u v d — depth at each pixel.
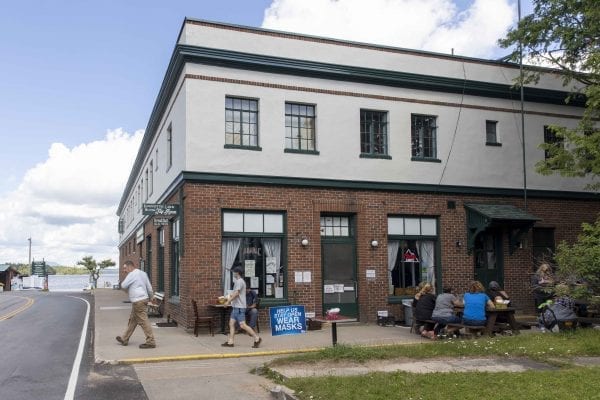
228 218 16.72
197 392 9.12
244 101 17.23
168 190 19.52
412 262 18.95
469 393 7.77
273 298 16.92
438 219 19.31
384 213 18.47
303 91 17.78
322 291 17.59
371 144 18.70
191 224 16.11
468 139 19.95
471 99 20.14
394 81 18.86
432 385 8.31
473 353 10.94
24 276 70.12
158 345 13.58
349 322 17.77
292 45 17.67
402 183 18.70
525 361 10.27
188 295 15.95
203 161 16.34
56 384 9.73
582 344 11.20
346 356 10.75
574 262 13.16
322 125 17.91
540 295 16.12
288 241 17.12
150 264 27.25
